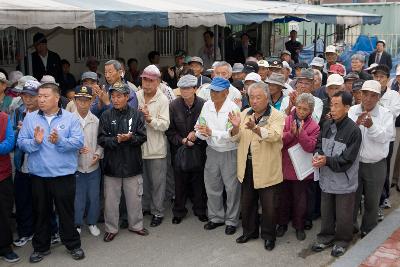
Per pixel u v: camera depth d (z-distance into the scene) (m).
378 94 5.19
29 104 5.14
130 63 11.04
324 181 5.04
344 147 4.81
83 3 6.98
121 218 5.95
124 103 5.23
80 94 5.18
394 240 5.32
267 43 17.09
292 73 9.39
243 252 5.18
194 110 5.77
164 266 4.86
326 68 9.32
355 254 5.01
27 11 5.68
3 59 9.67
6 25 5.51
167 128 5.72
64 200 4.87
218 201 5.76
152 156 5.78
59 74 9.62
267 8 10.71
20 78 5.98
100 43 11.59
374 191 5.39
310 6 14.72
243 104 6.43
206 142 5.67
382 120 5.23
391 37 17.95
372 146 5.23
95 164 5.45
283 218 5.61
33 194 4.87
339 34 18.78
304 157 5.23
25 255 5.12
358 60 7.80
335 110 4.78
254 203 5.34
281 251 5.20
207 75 8.25
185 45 13.72
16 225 5.91
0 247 4.89
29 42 9.78
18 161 5.18
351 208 5.02
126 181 5.45
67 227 4.95
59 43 10.73
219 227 5.85
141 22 7.09
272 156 5.06
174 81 10.36
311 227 5.85
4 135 4.68
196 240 5.49
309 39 18.73
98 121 5.42
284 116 5.24
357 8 19.05
